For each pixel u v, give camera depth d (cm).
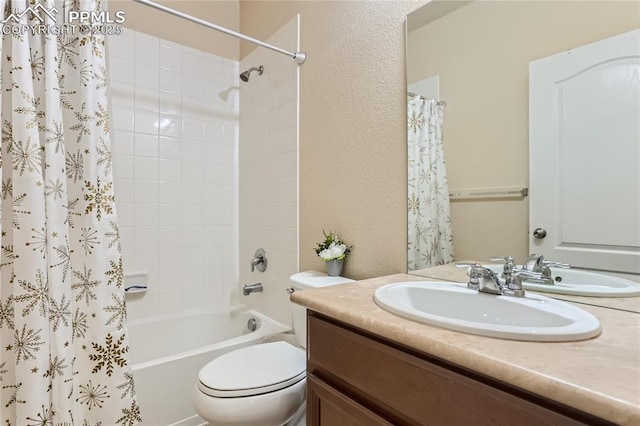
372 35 136
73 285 110
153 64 201
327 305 84
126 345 117
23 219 96
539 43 92
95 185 112
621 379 45
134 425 115
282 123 188
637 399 40
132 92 193
